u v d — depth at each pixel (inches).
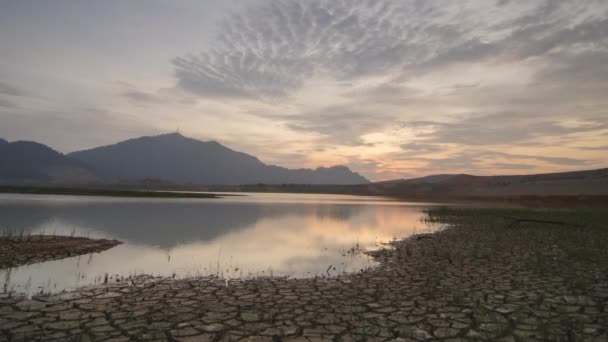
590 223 915.4
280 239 682.8
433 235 725.9
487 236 704.4
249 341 212.4
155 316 254.4
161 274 394.0
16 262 430.6
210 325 238.2
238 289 332.5
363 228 876.0
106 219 948.6
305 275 396.5
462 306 281.1
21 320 242.2
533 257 485.7
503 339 217.3
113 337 215.0
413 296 308.7
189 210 1333.7
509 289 328.8
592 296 305.3
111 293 313.6
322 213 1382.9
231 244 614.9
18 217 941.2
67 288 328.8
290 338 217.9
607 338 216.7
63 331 223.3
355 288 337.1
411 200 3019.2
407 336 222.4
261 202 2170.3
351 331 230.2
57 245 540.7
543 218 1062.4
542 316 256.2
